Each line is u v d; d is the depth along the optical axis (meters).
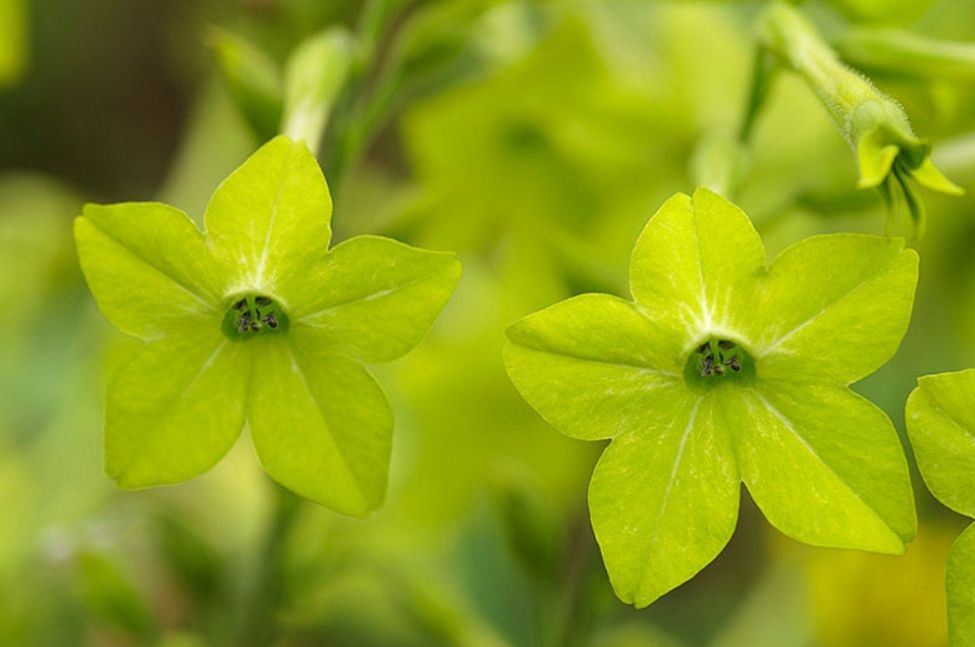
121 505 0.58
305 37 0.52
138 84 0.80
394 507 0.55
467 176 0.53
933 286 0.56
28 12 0.76
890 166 0.41
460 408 0.54
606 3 0.52
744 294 0.41
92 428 0.58
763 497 0.42
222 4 0.58
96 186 0.80
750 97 0.46
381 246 0.41
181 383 0.42
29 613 0.56
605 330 0.41
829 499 0.41
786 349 0.42
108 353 0.54
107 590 0.49
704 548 0.42
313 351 0.42
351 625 0.57
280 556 0.48
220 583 0.49
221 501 0.58
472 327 0.53
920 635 0.54
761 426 0.42
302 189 0.41
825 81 0.43
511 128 0.53
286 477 0.42
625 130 0.53
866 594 0.54
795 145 0.54
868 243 0.41
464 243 0.53
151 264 0.41
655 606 0.63
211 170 0.58
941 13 0.52
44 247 0.63
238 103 0.46
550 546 0.49
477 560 0.58
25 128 0.78
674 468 0.42
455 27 0.48
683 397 0.42
